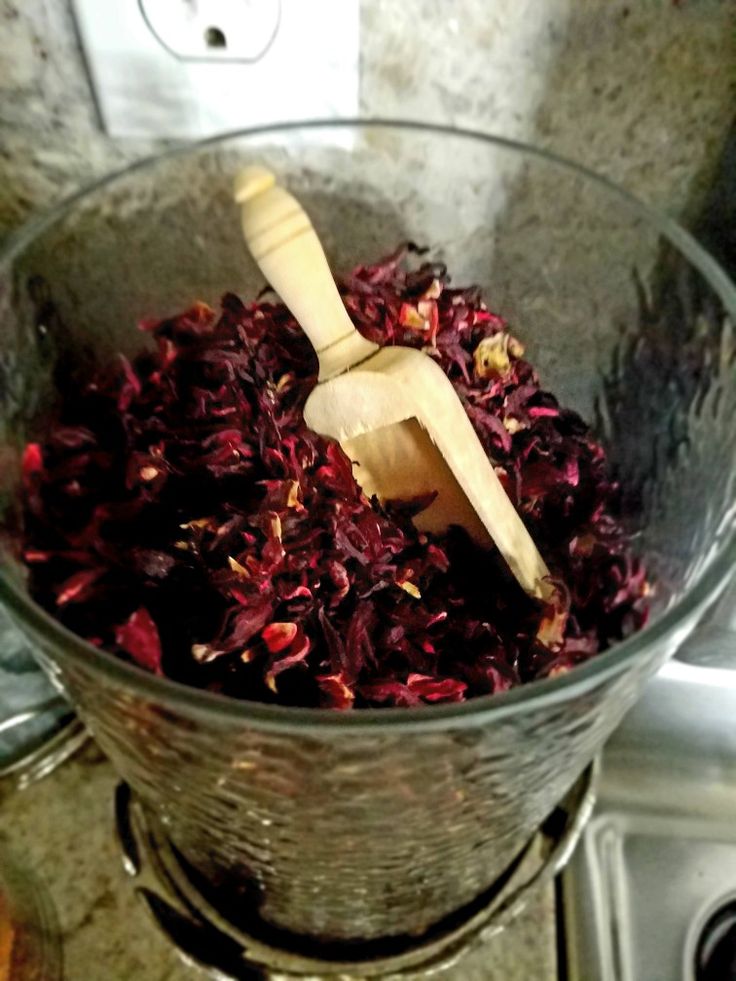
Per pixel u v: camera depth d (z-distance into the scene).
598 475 0.22
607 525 0.22
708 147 0.22
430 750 0.15
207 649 0.17
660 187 0.23
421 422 0.18
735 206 0.22
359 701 0.17
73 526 0.19
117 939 0.24
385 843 0.19
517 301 0.24
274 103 0.21
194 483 0.19
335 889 0.21
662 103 0.21
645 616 0.19
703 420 0.20
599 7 0.19
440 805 0.17
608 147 0.22
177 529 0.18
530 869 0.24
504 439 0.21
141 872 0.25
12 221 0.23
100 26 0.19
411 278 0.22
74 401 0.21
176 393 0.20
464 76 0.21
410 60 0.20
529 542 0.19
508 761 0.17
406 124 0.20
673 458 0.22
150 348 0.23
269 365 0.20
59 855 0.25
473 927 0.24
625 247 0.21
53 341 0.22
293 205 0.16
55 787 0.26
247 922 0.24
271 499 0.18
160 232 0.22
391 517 0.19
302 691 0.17
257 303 0.22
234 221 0.23
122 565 0.17
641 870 0.24
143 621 0.16
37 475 0.19
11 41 0.19
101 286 0.22
